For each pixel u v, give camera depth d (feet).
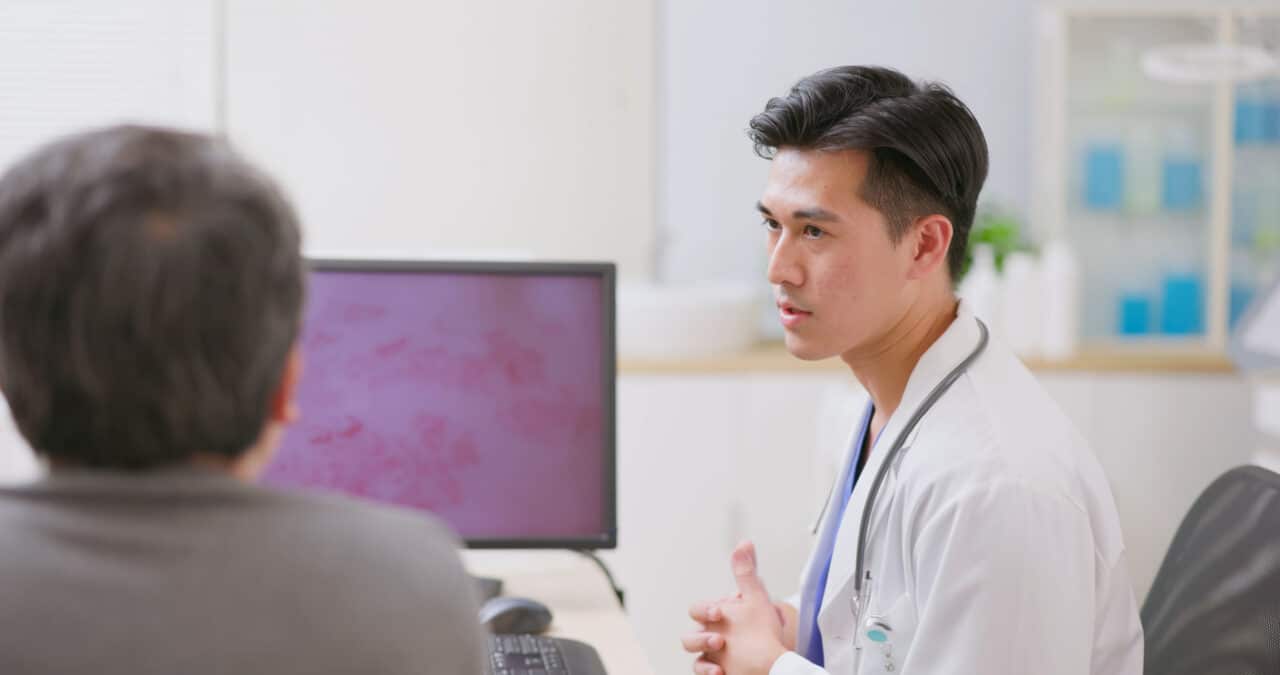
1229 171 11.30
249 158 2.28
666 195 11.46
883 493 4.19
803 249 4.13
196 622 2.05
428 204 11.18
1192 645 4.04
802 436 10.41
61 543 2.07
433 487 5.08
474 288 5.06
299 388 5.03
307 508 2.25
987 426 3.98
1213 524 4.24
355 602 2.17
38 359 2.10
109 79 10.75
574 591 5.34
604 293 5.08
